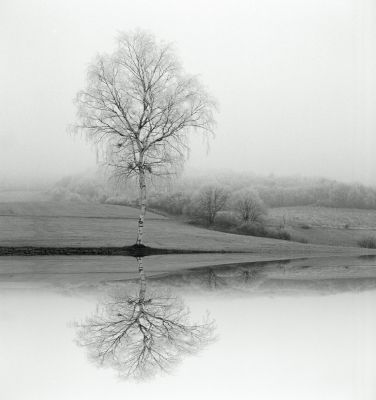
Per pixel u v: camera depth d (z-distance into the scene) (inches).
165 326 428.5
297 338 382.9
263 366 319.3
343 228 2625.5
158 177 1296.8
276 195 3154.5
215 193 2674.7
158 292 613.3
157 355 346.3
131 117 1259.8
